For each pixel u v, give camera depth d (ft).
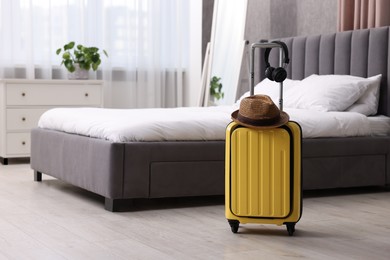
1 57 20.79
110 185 12.12
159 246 9.50
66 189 14.98
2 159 20.38
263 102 10.16
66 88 20.52
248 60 21.42
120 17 22.67
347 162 14.37
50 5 21.34
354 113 14.93
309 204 13.15
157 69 23.22
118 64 22.79
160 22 23.17
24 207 12.66
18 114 19.80
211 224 11.10
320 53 17.53
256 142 10.23
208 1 23.48
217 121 13.10
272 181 10.21
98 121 13.37
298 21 19.77
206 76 22.17
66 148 14.17
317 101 15.64
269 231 10.55
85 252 9.15
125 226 10.92
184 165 12.64
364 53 16.30
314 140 13.97
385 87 15.84
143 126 12.44
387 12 16.43
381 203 13.29
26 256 8.95
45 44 21.38
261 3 21.13
